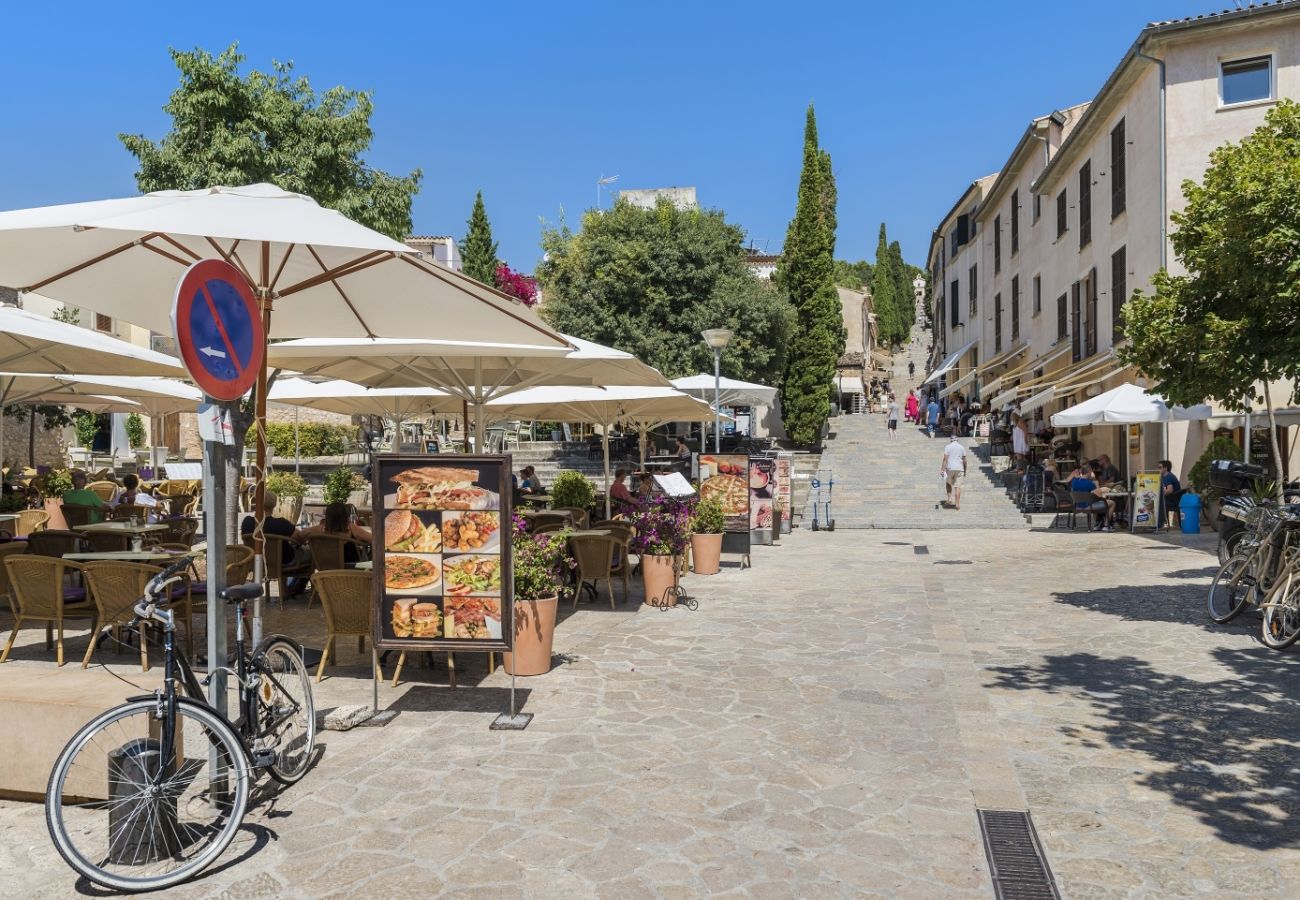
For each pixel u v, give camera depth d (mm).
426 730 5988
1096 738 5887
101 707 4539
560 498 16203
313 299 7277
